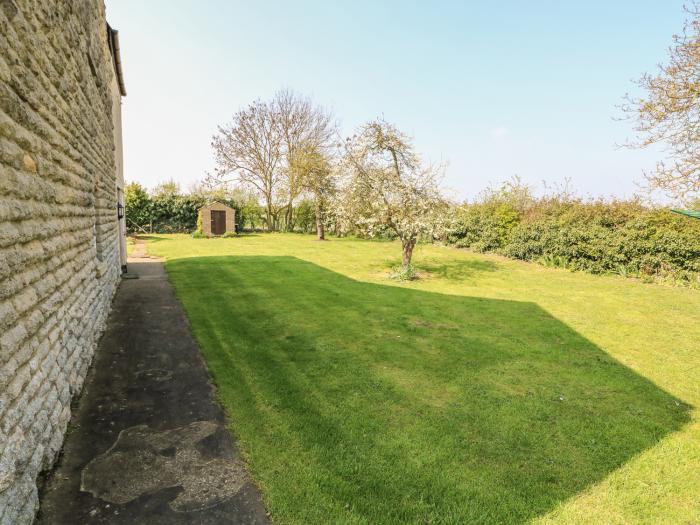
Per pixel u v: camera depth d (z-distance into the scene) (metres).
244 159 29.72
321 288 9.61
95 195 5.69
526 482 2.82
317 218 24.45
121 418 3.33
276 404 3.77
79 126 4.18
